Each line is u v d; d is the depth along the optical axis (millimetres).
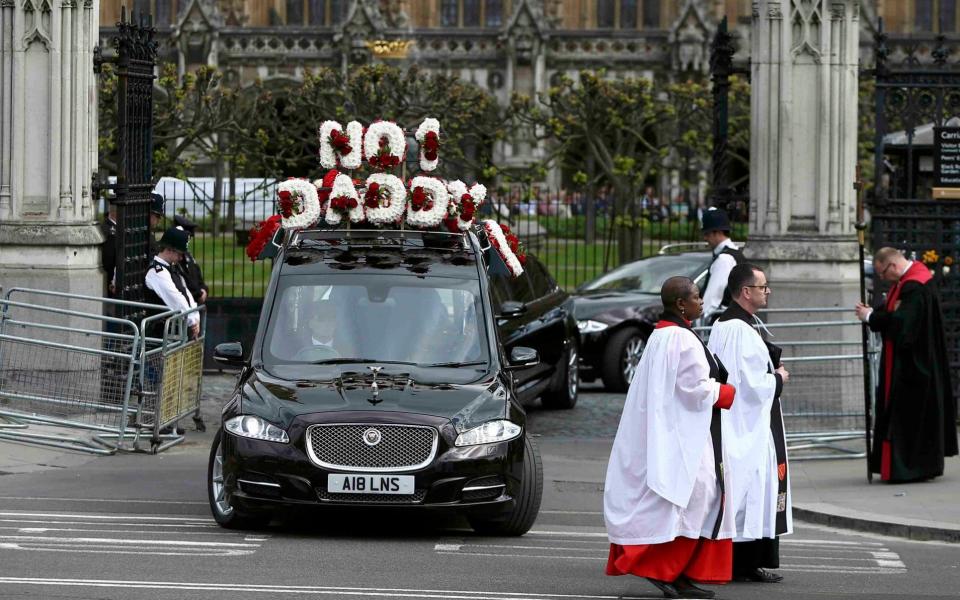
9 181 58562
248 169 114562
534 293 62625
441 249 42156
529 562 34188
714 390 30719
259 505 35719
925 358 46156
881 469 46750
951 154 56000
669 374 30703
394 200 43000
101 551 33500
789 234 58594
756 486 32281
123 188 57219
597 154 132000
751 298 33375
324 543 35969
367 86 119000
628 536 30578
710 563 30891
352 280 40688
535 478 38000
